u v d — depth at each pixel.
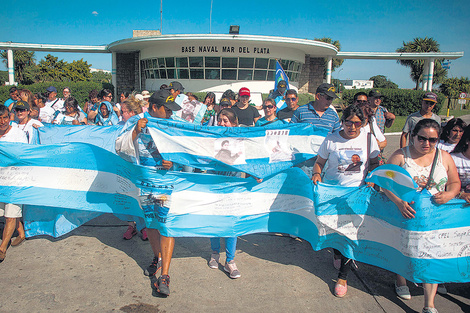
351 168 3.56
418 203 3.03
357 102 4.89
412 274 3.13
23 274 3.64
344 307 3.25
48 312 3.04
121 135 3.54
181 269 3.84
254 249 4.40
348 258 3.40
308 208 3.86
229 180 3.69
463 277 3.15
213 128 3.65
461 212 3.08
